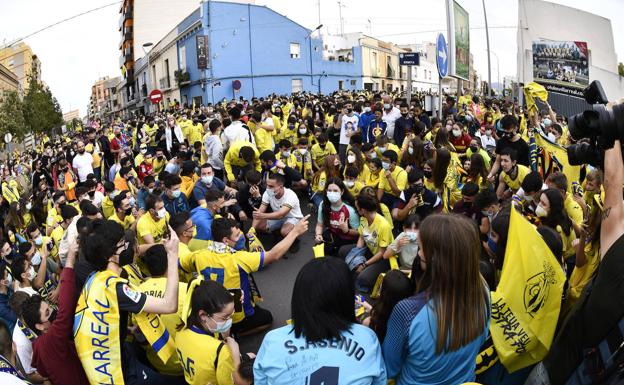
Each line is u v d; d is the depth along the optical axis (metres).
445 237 2.17
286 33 37.03
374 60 49.12
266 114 11.16
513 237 2.86
